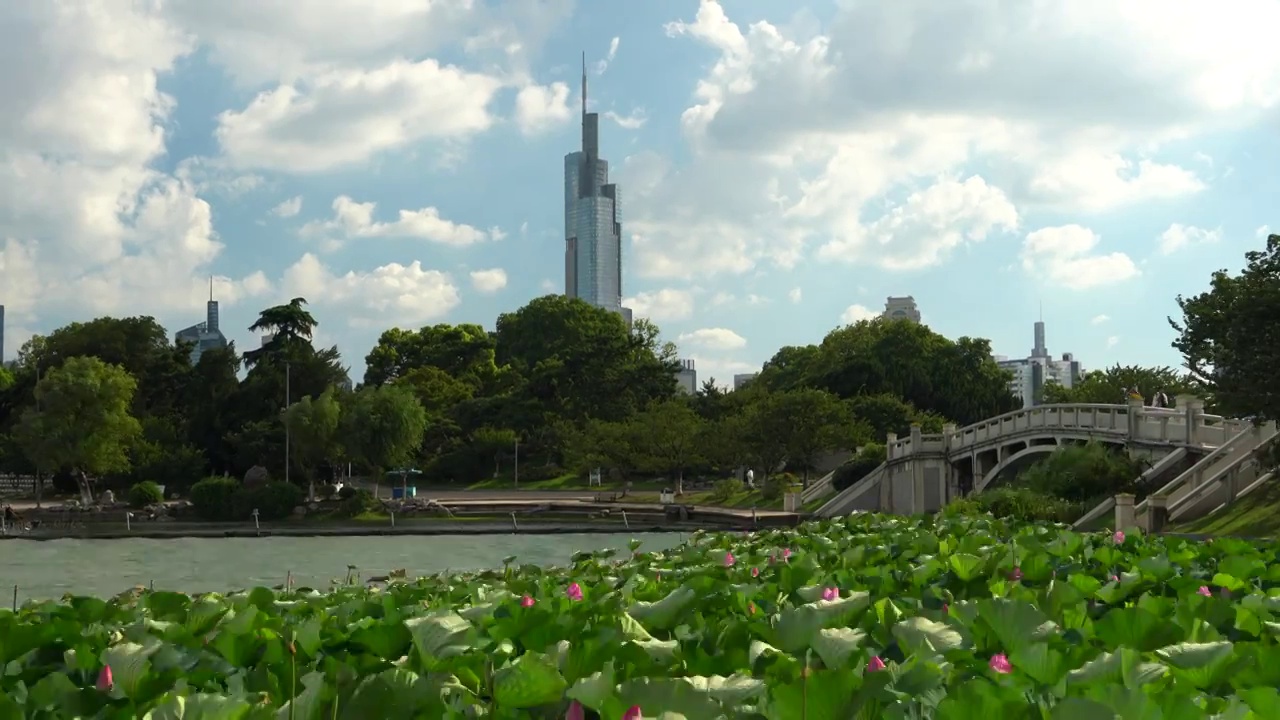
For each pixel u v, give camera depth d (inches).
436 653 221.0
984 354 4441.4
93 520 2866.6
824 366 4377.5
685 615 267.3
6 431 3690.9
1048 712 164.1
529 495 3688.5
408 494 3324.3
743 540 620.4
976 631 229.3
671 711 166.7
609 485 4067.4
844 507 2790.4
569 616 270.7
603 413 4254.4
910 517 769.6
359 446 3093.0
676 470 3558.1
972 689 161.9
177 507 2940.5
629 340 4557.1
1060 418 2267.5
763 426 3157.0
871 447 2999.5
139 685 207.6
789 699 166.7
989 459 2615.7
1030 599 292.5
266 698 191.6
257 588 350.6
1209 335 1467.8
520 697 190.5
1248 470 1601.9
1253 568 361.1
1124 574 343.0
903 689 182.9
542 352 5413.4
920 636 221.8
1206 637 225.0
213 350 3769.7
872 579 341.4
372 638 249.4
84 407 2989.7
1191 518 1587.1
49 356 3961.6
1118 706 162.1
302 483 3371.1
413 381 4790.8
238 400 3523.6
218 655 243.6
